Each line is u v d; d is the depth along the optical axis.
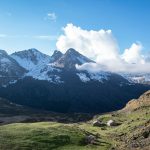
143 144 75.69
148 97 156.75
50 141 77.25
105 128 116.38
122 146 77.88
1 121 197.38
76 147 75.62
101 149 75.19
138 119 110.81
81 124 133.50
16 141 75.69
